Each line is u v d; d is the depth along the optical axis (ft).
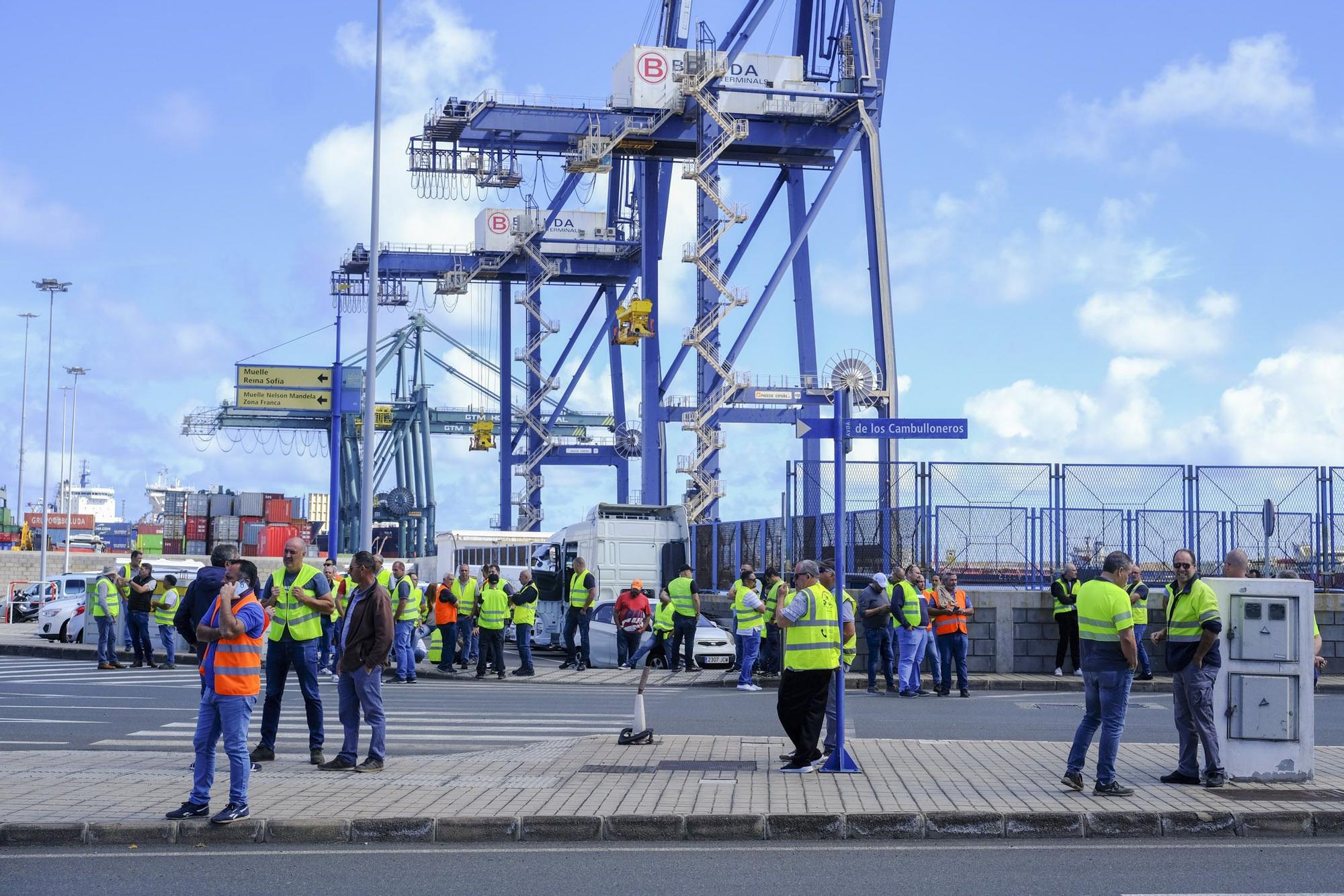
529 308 255.91
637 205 242.17
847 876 27.66
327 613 42.32
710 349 201.57
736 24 195.42
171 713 58.44
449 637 83.35
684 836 31.76
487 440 307.17
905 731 53.26
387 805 33.45
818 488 94.68
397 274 254.88
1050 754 43.27
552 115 200.44
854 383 138.62
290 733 51.90
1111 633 35.22
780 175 208.95
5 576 242.58
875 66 194.90
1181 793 35.47
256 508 290.15
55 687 72.28
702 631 91.76
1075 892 26.20
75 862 28.84
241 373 229.45
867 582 86.69
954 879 27.40
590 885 26.78
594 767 40.37
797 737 39.50
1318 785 37.06
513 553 136.98
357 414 312.29
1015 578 87.35
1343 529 89.15
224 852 29.91
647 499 208.13
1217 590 38.04
